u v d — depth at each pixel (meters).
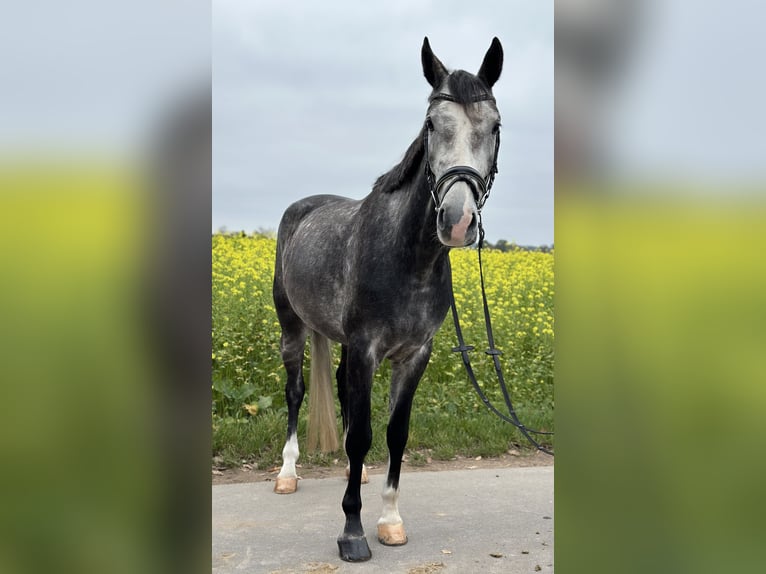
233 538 3.03
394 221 2.79
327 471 4.18
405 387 3.03
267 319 5.38
